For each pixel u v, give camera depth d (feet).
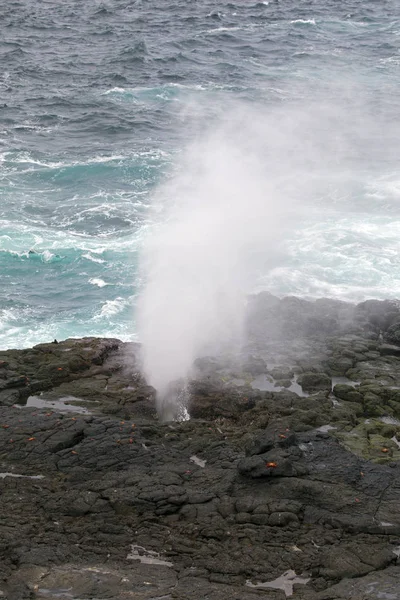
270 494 145.69
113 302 252.42
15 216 310.45
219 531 137.28
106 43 592.60
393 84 495.41
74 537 136.46
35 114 430.61
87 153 375.25
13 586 123.24
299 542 134.92
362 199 324.19
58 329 237.25
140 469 154.61
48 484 150.92
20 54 554.46
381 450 163.84
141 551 133.39
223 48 579.89
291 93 476.13
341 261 272.51
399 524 138.21
